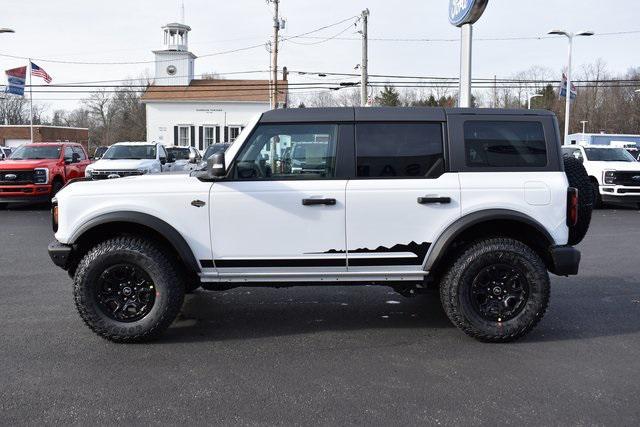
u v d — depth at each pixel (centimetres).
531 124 516
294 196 499
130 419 367
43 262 880
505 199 503
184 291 521
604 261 894
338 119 507
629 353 487
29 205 1772
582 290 708
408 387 416
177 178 521
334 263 508
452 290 505
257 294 687
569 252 505
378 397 399
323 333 542
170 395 402
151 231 527
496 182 504
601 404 388
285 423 362
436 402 391
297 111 511
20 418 367
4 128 5972
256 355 482
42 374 439
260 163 508
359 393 405
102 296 503
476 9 955
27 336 527
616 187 1625
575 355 482
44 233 1192
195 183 507
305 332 545
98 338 523
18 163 1622
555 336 532
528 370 448
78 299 498
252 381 427
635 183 1634
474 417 369
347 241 504
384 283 520
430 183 503
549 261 524
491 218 498
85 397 398
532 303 502
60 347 498
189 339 523
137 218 496
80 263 501
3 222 1374
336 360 471
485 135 513
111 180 529
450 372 444
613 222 1389
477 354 484
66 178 1739
